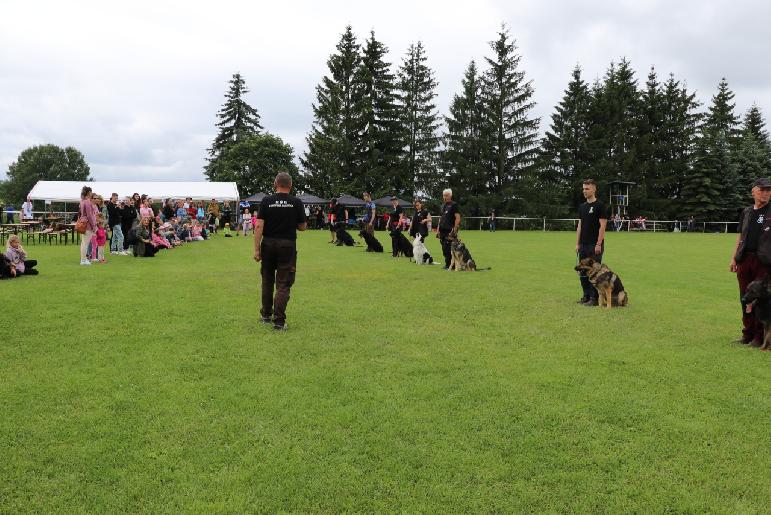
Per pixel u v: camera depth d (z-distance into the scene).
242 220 28.39
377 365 5.37
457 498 3.04
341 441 3.68
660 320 7.70
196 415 4.06
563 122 54.25
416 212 15.56
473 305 8.63
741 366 5.50
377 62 52.44
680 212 56.22
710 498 3.07
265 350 5.84
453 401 4.41
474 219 47.12
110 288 9.57
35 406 4.19
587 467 3.39
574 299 9.30
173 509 2.90
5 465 3.31
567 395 4.59
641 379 5.05
